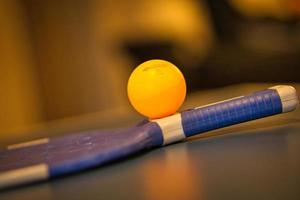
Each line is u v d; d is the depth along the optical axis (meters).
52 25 1.72
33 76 1.70
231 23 1.63
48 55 1.73
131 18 1.86
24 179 0.28
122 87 1.75
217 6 1.66
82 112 1.79
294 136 0.32
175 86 0.36
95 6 1.78
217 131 0.37
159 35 1.74
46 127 0.73
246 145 0.31
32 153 0.36
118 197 0.25
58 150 0.35
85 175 0.29
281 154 0.28
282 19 1.69
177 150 0.33
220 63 1.42
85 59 1.78
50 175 0.28
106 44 1.79
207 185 0.25
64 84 1.76
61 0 1.72
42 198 0.26
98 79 1.79
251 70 1.33
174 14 1.90
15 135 0.64
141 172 0.29
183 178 0.27
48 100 1.74
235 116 0.35
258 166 0.27
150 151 0.34
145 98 0.36
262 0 1.71
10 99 1.62
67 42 1.75
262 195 0.23
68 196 0.26
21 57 1.66
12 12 1.63
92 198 0.26
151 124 0.35
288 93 0.35
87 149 0.32
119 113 0.80
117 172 0.29
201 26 1.76
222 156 0.30
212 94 0.80
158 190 0.25
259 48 1.40
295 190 0.23
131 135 0.33
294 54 1.26
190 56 1.61
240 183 0.25
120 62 1.73
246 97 0.35
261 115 0.35
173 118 0.35
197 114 0.35
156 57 1.59
